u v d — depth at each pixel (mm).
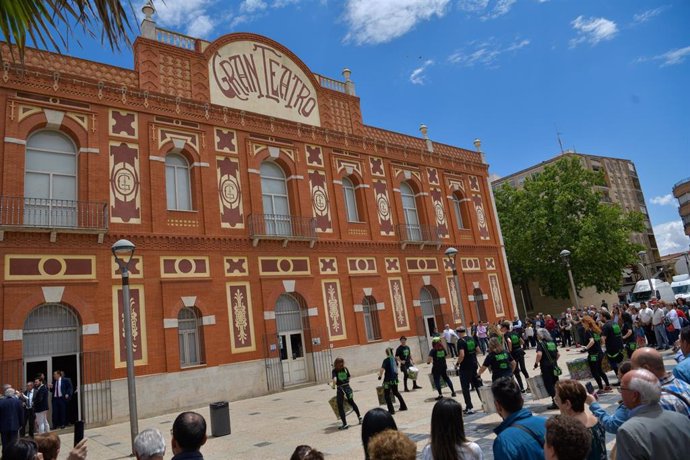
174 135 20672
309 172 25047
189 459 4277
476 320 30406
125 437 13938
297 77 26094
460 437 4078
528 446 3787
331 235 24953
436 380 14109
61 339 16453
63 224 17219
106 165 18500
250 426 13617
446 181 32188
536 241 42000
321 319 23031
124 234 18188
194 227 20234
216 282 20109
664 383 4961
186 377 18266
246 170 22578
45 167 17594
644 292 41969
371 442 3520
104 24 5867
